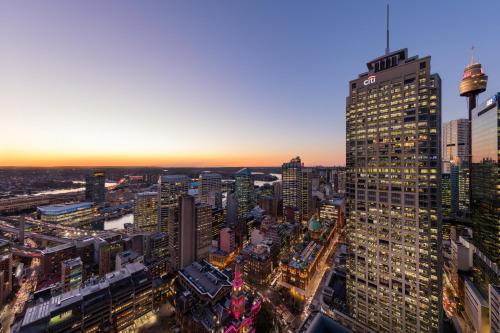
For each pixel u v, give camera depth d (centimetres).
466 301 15462
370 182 13700
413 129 12144
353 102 14600
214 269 18750
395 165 12719
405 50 12706
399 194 12575
